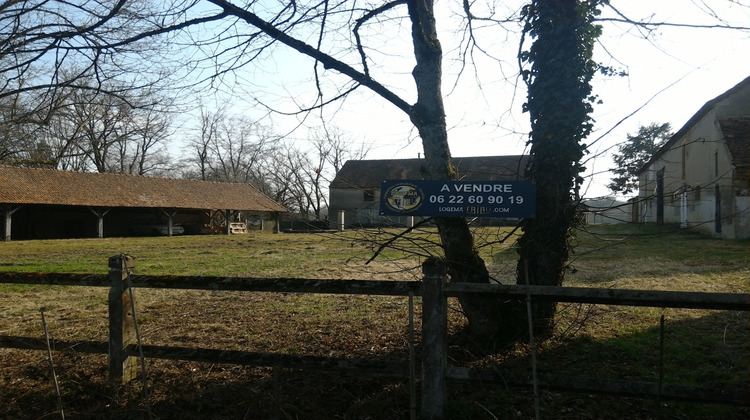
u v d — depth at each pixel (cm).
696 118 2239
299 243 2641
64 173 3712
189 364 523
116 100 670
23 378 496
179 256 1922
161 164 6406
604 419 377
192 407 426
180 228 4203
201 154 6341
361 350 561
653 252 1539
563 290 340
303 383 461
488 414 383
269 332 655
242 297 905
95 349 453
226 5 557
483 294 354
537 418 325
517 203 460
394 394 423
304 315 746
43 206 3600
